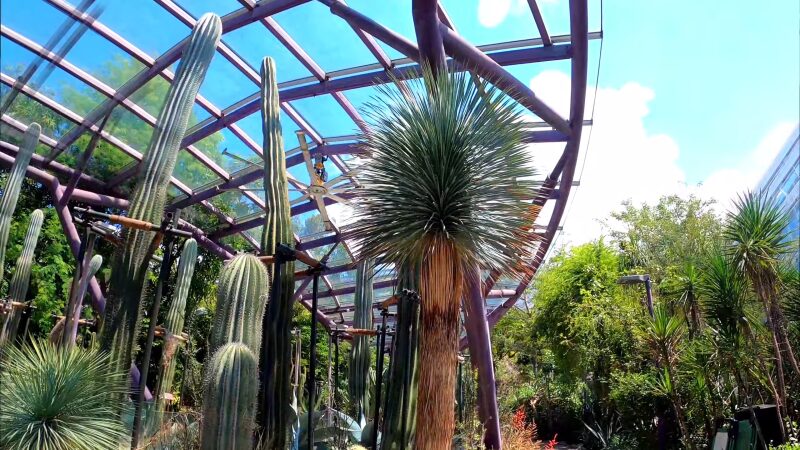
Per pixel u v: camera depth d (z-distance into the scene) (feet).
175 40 27.73
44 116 17.71
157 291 11.94
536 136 29.58
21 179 17.95
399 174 13.69
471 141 13.75
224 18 28.02
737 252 24.49
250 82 32.81
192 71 16.71
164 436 12.25
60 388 10.14
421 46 20.16
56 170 33.22
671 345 27.76
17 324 19.88
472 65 21.83
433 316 12.92
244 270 12.84
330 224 32.35
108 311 12.59
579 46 22.85
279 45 29.84
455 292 13.12
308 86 32.24
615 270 50.39
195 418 12.80
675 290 29.78
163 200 14.74
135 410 12.12
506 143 14.02
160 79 29.04
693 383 28.02
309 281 49.65
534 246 14.48
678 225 57.41
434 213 13.07
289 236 16.48
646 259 55.52
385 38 23.67
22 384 10.09
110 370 11.68
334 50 29.66
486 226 13.37
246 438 10.23
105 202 37.96
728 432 22.53
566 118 28.35
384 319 17.58
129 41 25.76
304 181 40.57
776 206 25.12
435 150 13.50
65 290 38.01
